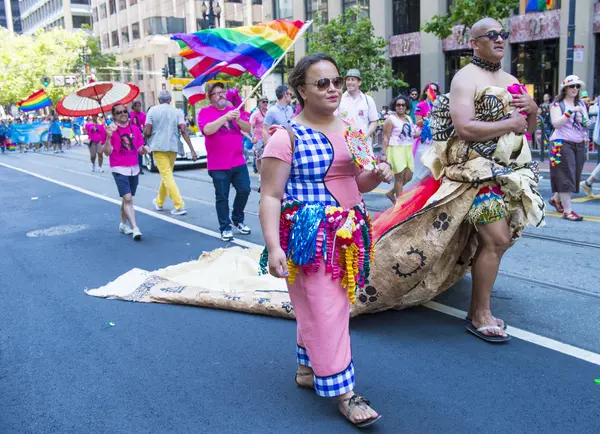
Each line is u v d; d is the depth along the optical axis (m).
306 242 2.82
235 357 3.88
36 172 17.59
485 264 3.92
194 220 8.59
